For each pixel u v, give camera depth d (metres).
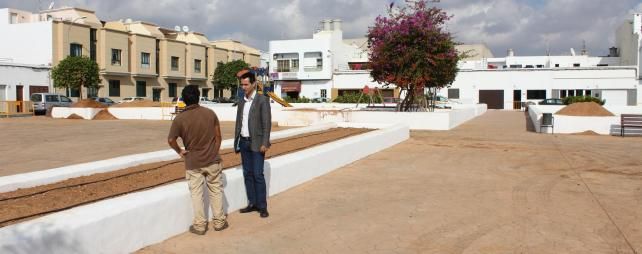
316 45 59.16
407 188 9.04
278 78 60.69
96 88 50.44
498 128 23.00
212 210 6.46
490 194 8.55
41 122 26.95
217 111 29.69
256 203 7.17
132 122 27.22
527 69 52.91
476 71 54.53
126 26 61.34
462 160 12.46
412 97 24.62
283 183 8.71
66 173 7.93
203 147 6.04
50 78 46.75
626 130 19.17
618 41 64.38
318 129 17.05
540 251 5.65
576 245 5.84
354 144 12.12
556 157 13.00
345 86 58.59
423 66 22.38
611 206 7.68
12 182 7.07
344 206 7.70
